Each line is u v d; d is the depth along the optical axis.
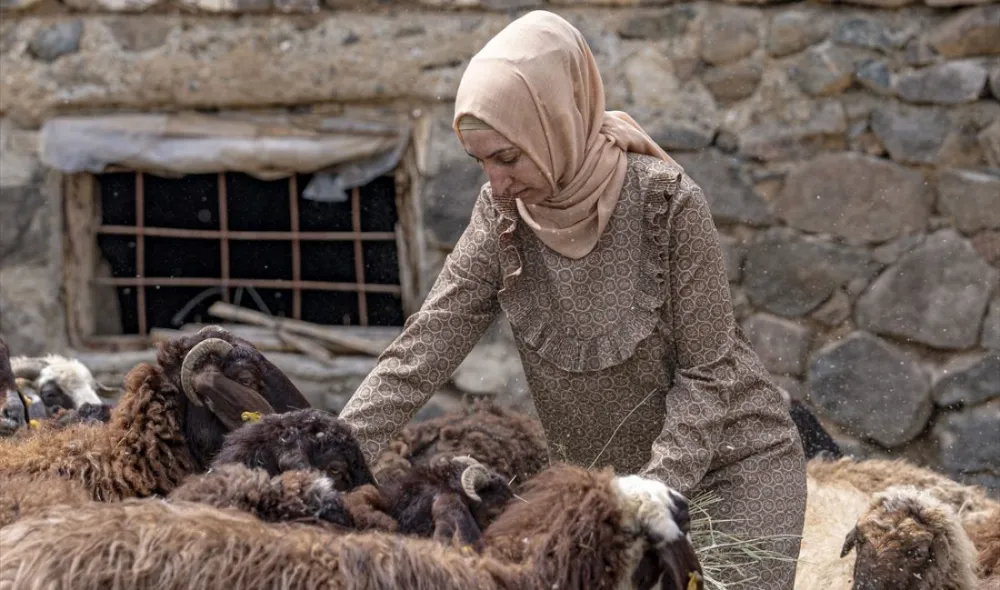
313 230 8.38
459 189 7.99
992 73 7.63
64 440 3.75
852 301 7.85
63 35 7.93
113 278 8.47
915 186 7.76
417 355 3.60
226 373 3.97
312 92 7.94
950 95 7.68
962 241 7.72
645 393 3.58
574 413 3.65
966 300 7.71
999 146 7.65
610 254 3.49
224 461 3.16
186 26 7.90
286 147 7.96
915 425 7.83
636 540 2.85
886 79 7.74
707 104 7.88
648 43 7.86
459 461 3.20
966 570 4.15
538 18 3.46
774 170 7.85
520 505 2.97
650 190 3.45
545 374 3.61
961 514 5.09
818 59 7.76
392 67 7.89
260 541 2.62
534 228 3.49
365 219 8.40
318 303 8.50
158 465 3.76
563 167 3.43
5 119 8.04
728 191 7.87
